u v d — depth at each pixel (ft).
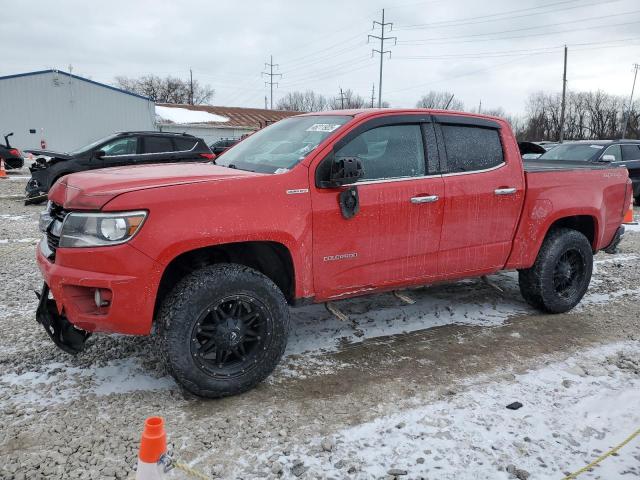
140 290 9.86
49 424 9.93
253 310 11.09
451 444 9.62
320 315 16.14
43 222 11.96
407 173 13.14
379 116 12.87
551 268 15.87
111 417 10.23
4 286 18.24
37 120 105.09
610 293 19.07
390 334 14.79
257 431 9.91
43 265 10.84
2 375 11.79
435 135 13.70
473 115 14.57
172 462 7.54
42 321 11.24
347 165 11.19
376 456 9.26
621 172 17.92
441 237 13.70
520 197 14.98
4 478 8.43
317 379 12.05
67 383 11.49
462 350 13.80
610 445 9.73
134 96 112.37
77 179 11.21
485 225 14.43
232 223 10.49
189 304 10.24
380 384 11.85
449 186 13.58
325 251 11.93
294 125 14.08
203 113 143.02
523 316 16.47
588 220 17.13
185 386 10.51
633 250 26.68
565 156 43.86
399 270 13.23
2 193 45.68
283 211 11.13
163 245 9.89
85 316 10.03
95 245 9.78
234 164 13.38
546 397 11.39
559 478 8.77
